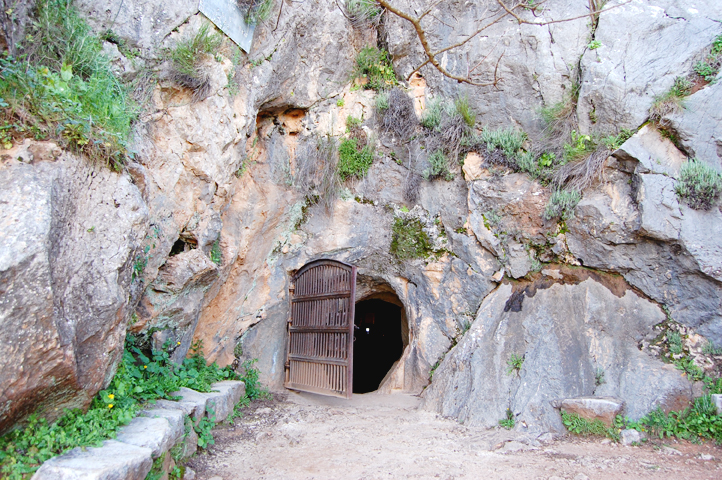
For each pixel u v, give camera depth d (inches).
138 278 174.2
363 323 513.7
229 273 261.4
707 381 205.6
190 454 166.6
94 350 131.7
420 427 220.7
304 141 306.0
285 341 305.9
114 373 149.6
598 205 244.7
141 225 152.2
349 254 311.1
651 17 265.3
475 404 229.3
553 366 228.8
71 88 152.0
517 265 269.9
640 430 197.2
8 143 122.7
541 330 243.8
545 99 284.8
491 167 284.0
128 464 113.2
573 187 258.2
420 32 185.5
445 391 248.8
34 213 114.7
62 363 117.3
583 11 285.6
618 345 230.5
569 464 173.3
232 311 272.2
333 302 276.5
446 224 298.0
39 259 111.3
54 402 125.0
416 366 294.8
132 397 166.4
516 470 167.3
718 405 193.3
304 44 287.1
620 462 174.9
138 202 151.5
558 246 259.1
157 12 200.7
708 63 247.4
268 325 297.9
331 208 305.3
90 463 110.0
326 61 302.2
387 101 314.7
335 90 315.0
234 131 228.8
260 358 290.8
